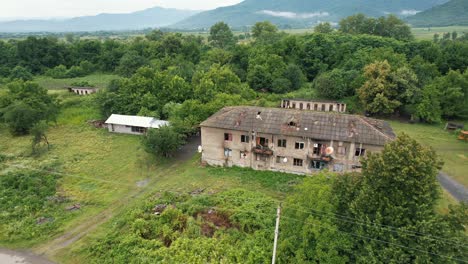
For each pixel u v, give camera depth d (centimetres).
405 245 1772
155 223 2739
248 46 10269
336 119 3700
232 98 5409
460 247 1689
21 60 10612
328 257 1911
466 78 5966
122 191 3478
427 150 1906
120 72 9756
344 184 2098
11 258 2497
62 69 10619
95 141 5034
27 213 3012
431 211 1809
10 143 5034
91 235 2731
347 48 9100
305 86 8462
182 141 4538
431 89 5838
